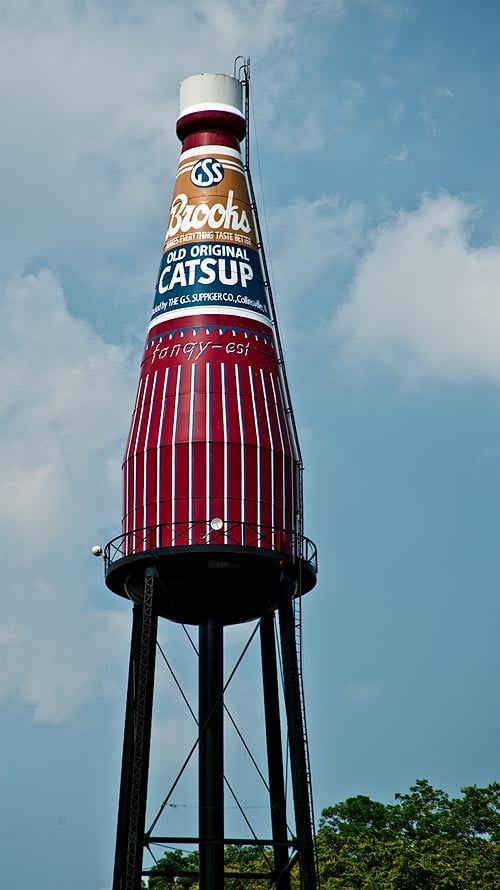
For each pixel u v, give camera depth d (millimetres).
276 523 49406
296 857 47906
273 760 51688
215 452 49375
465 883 69625
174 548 48094
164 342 51781
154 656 47312
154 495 49500
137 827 45312
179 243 53125
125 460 51500
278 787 51375
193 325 51469
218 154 54312
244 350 51281
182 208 53750
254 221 54188
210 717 50406
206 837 49281
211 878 48875
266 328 52375
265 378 51281
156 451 49875
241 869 77312
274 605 51250
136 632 51469
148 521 49375
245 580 49344
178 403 50344
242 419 50031
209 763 50094
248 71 56562
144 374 52094
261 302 52625
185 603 50719
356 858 73625
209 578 49156
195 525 48594
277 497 49781
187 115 54844
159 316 52469
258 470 49562
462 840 78875
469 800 83375
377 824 82562
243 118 55250
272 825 51000
